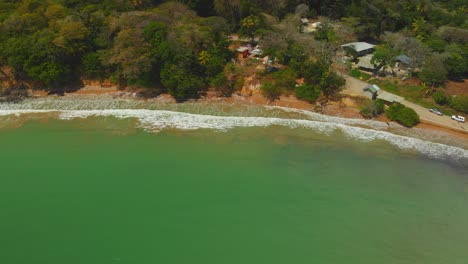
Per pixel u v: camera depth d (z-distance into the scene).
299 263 38.53
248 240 41.12
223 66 77.69
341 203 48.09
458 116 68.88
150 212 44.78
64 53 73.38
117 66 74.69
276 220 44.44
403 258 40.00
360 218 45.56
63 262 37.59
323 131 65.75
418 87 76.50
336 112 71.38
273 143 61.88
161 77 72.94
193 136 63.03
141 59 70.50
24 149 57.72
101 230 41.91
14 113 68.06
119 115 68.75
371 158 58.72
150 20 78.69
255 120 68.62
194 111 70.75
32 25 77.06
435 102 72.81
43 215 44.00
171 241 40.59
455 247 41.94
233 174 53.12
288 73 75.69
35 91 75.31
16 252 38.81
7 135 61.47
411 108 70.62
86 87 77.12
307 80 75.44
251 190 49.69
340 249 40.69
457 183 53.56
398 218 45.94
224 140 62.19
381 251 40.72
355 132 65.69
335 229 43.53
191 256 38.69
